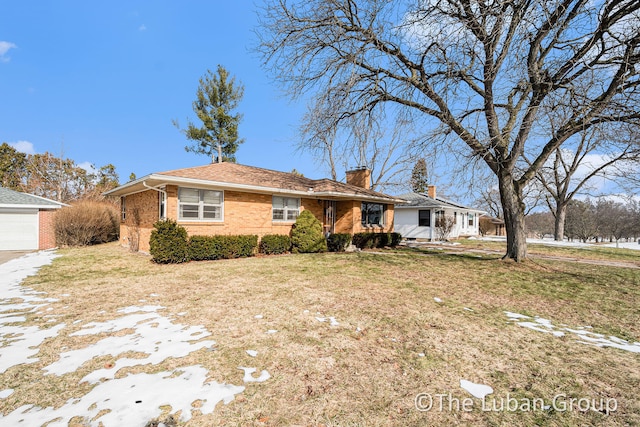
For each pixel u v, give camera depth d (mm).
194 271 8141
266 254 12180
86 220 15023
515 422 2275
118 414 2270
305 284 6652
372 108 10641
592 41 7273
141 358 3182
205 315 4547
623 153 10156
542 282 7492
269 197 12906
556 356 3424
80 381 2730
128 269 8438
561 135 9023
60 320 4332
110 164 32062
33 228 14055
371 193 15711
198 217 10648
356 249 14203
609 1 7102
